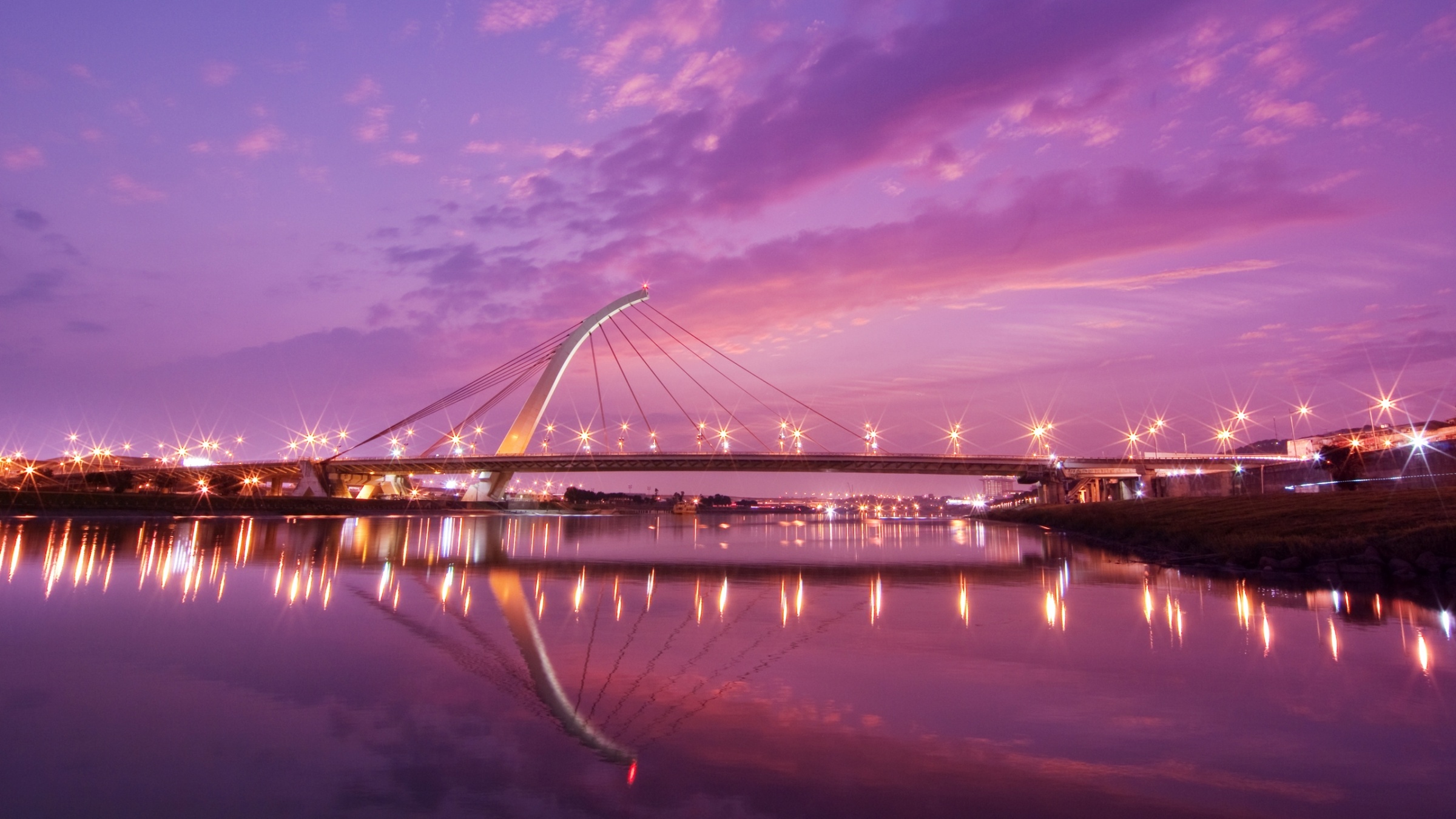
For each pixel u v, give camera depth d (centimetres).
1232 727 1124
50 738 1054
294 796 870
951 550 5516
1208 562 3816
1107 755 1016
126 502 9862
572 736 1088
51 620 1953
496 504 16862
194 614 2097
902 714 1195
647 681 1400
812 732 1109
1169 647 1719
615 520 16600
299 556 4162
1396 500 4397
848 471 15375
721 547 5875
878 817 819
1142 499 10350
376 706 1227
